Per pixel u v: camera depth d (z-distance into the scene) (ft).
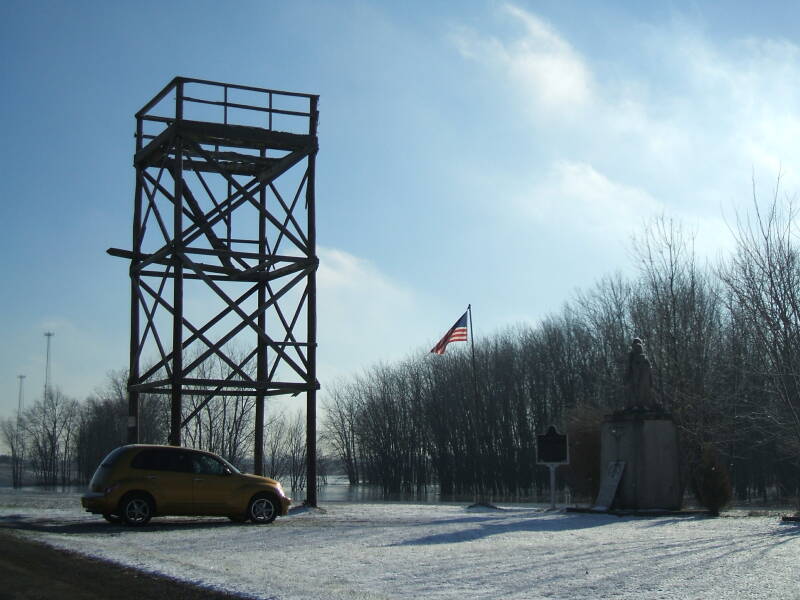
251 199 90.74
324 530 65.36
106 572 42.88
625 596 35.24
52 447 373.81
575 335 255.29
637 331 165.17
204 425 270.05
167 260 89.56
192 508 71.67
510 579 40.06
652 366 138.31
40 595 36.63
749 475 189.26
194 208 96.37
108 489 69.87
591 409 138.10
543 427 258.78
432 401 288.30
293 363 89.97
